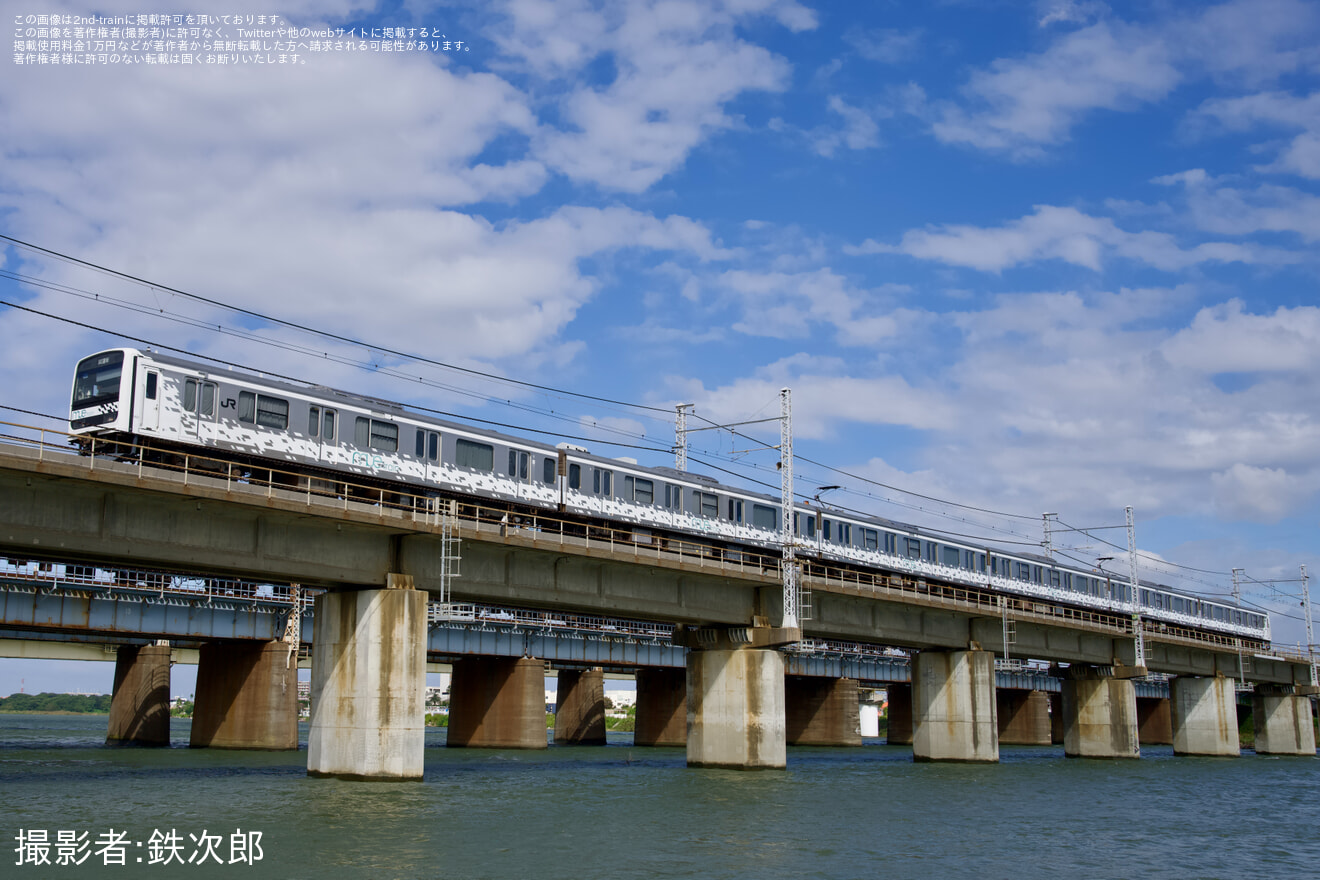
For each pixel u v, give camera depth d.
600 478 65.19
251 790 44.47
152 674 86.69
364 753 44.88
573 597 53.28
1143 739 147.75
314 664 47.88
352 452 53.28
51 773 55.56
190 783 47.91
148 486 37.78
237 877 28.11
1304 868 36.28
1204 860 37.28
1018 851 37.50
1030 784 62.41
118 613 70.50
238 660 80.44
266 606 78.88
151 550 39.56
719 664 61.69
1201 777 73.25
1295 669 116.75
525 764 69.62
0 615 65.69
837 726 118.50
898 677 121.50
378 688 45.03
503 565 50.66
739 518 72.88
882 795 53.00
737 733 60.44
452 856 31.83
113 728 88.12
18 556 40.38
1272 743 115.31
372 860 30.77
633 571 56.22
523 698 92.62
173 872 28.53
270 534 42.88
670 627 98.31
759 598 62.50
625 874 30.36
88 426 46.50
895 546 83.69
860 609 68.12
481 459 59.12
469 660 95.75
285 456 50.66
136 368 46.31
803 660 111.00
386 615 45.41
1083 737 89.94
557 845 34.53
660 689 107.50
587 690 107.50
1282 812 52.50
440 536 46.62
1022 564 95.31
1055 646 84.12
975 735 75.56
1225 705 104.25
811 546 69.75
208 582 74.31
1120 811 50.69
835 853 35.28
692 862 32.59
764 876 31.02
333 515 42.69
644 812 43.31
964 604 73.06
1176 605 113.00
